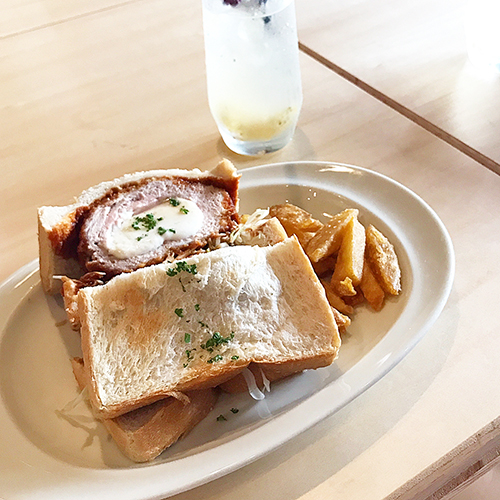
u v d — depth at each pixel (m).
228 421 0.28
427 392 0.28
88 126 0.51
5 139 0.51
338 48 0.57
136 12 0.68
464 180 0.41
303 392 0.29
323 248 0.34
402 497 0.25
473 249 0.35
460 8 0.61
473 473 0.29
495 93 0.48
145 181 0.37
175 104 0.52
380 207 0.37
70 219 0.35
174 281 0.30
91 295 0.29
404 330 0.29
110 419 0.27
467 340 0.30
